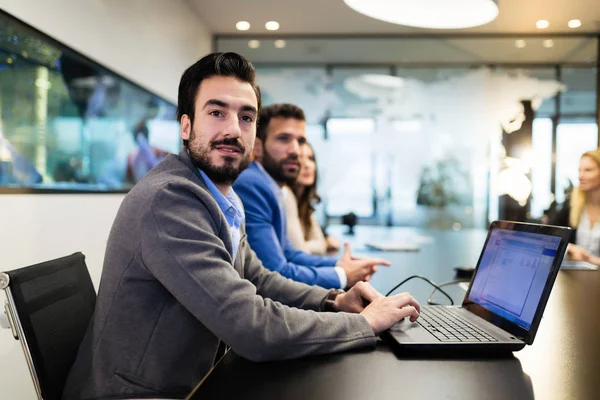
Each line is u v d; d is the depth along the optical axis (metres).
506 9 5.96
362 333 1.06
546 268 1.08
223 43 7.30
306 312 1.05
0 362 2.28
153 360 1.07
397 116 7.41
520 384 0.87
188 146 1.20
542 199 7.21
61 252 3.10
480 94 7.27
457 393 0.82
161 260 1.01
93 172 3.75
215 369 0.94
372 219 7.45
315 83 7.40
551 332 1.23
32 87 2.88
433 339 1.05
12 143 2.67
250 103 1.19
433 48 7.23
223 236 1.12
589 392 0.83
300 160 2.44
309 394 0.81
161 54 5.17
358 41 7.25
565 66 7.11
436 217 7.41
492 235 1.42
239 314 0.97
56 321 1.17
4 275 1.06
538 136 7.21
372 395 0.81
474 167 7.34
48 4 2.99
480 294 1.34
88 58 3.53
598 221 3.79
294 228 2.73
